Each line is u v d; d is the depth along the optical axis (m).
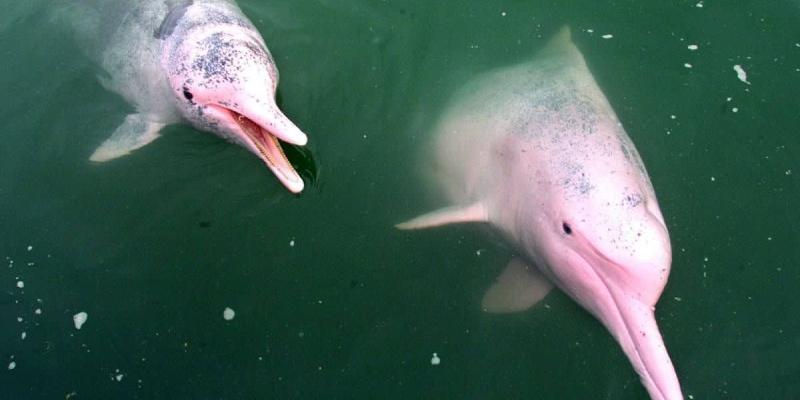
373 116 3.06
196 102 2.88
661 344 2.47
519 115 2.88
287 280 2.81
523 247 2.77
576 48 3.08
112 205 2.92
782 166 2.88
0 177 3.02
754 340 2.66
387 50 3.20
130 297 2.81
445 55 3.20
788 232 2.79
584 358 2.67
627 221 2.54
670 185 2.85
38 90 3.19
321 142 3.00
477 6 3.30
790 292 2.72
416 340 2.72
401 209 2.92
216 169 2.96
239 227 2.87
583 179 2.63
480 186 2.89
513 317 2.74
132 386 2.70
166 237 2.87
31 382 2.71
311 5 3.33
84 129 3.09
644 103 3.01
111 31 3.16
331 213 2.89
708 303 2.71
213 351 2.73
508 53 3.19
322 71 3.15
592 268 2.58
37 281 2.84
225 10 3.02
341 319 2.76
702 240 2.78
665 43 3.14
